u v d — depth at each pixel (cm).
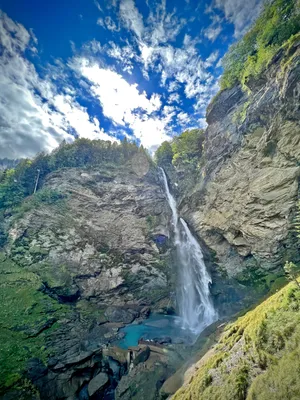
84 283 3262
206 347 1692
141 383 1580
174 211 4203
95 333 2400
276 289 1908
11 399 1313
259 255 2411
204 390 1045
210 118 3747
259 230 2366
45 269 3114
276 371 802
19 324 2127
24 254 3225
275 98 2250
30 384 1443
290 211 2111
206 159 3775
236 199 2678
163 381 1583
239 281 2645
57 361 1695
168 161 5584
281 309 1089
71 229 3584
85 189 4047
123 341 2284
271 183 2258
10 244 3328
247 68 2823
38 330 2102
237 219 2644
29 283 2808
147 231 3838
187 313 3114
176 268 3528
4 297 2484
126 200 4094
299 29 2233
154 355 1945
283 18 2402
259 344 991
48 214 3644
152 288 3441
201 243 3259
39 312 2408
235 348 1173
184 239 3625
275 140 2250
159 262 3597
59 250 3356
